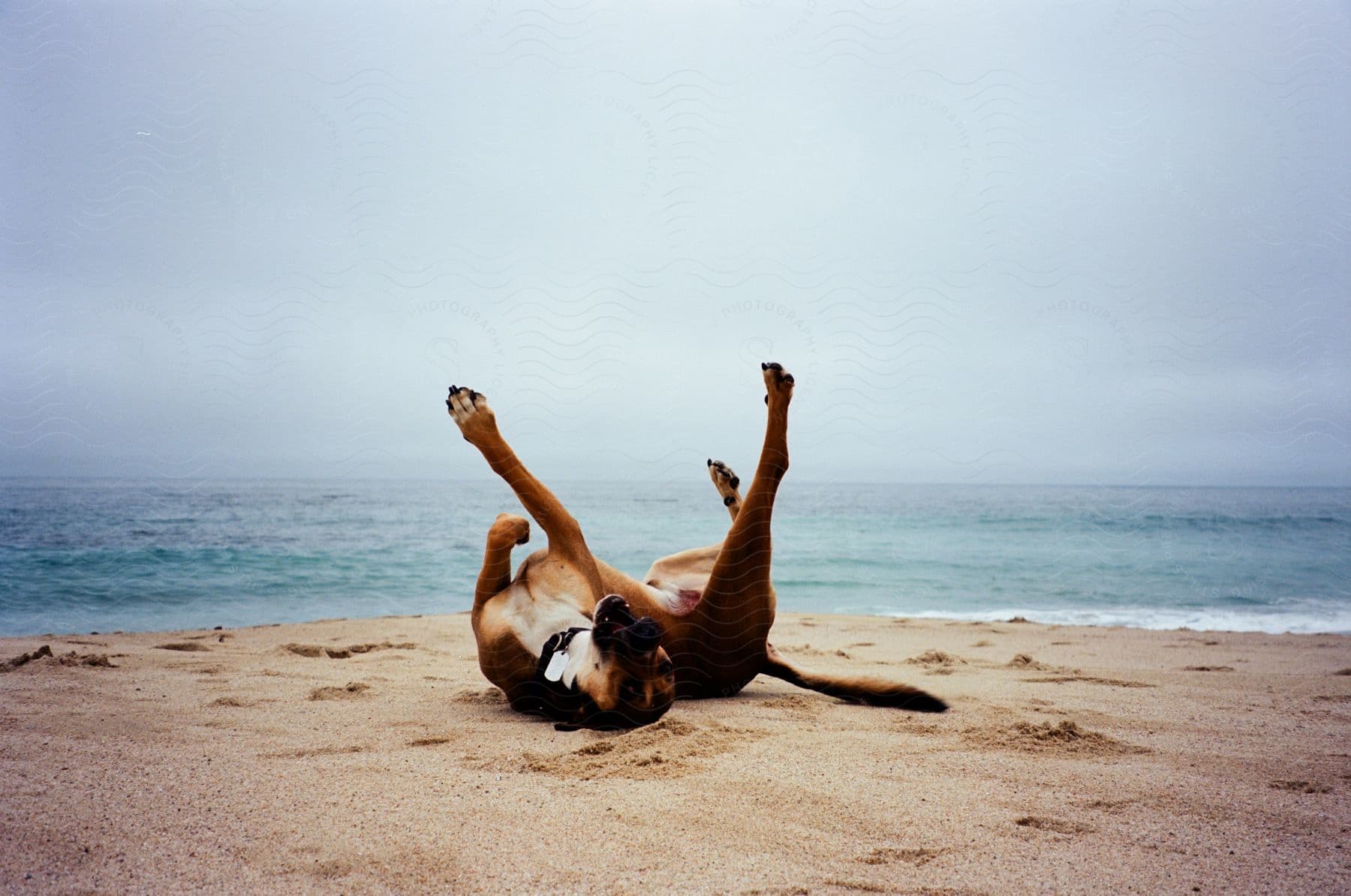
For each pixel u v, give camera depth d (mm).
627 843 2457
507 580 4391
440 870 2260
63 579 12547
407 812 2689
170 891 2113
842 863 2355
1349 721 4285
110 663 5609
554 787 2965
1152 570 16391
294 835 2484
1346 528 22641
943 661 6457
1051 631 8945
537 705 4102
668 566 4945
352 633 7941
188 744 3486
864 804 2842
